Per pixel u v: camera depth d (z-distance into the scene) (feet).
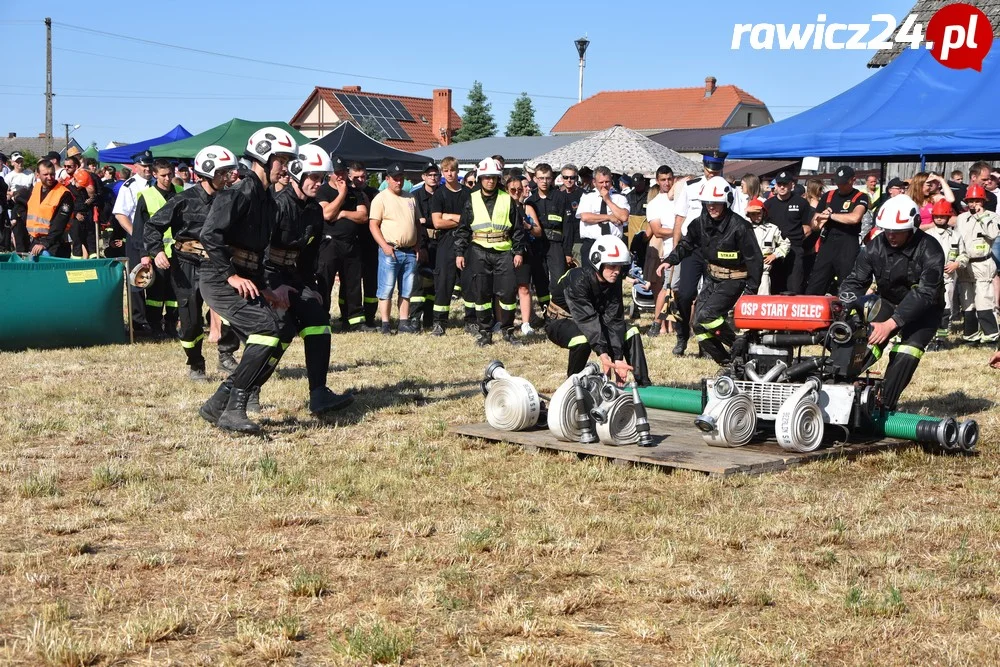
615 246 26.40
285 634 14.73
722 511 20.71
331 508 20.67
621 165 92.02
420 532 19.29
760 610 15.87
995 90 49.65
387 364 39.04
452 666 14.02
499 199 43.91
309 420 29.17
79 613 15.65
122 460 24.52
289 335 28.81
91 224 56.44
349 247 48.42
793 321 25.22
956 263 43.96
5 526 19.57
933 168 76.59
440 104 251.19
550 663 14.01
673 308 43.93
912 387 35.01
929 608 15.72
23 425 28.02
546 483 22.75
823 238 44.78
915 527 19.80
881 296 27.96
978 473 23.93
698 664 13.87
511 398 26.63
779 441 24.47
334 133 88.43
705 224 32.14
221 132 85.76
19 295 41.55
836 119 52.11
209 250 26.05
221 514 20.39
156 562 17.66
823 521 20.13
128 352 41.55
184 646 14.57
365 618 15.43
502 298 44.39
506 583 16.92
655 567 17.60
